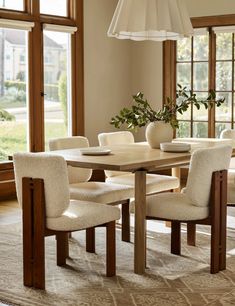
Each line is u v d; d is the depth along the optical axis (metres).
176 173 5.46
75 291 3.65
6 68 6.83
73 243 4.84
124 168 3.76
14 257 4.42
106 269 3.96
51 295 3.57
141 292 3.63
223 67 7.75
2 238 5.00
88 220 3.75
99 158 4.14
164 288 3.71
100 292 3.63
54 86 7.46
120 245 4.78
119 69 8.34
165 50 8.13
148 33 4.91
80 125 7.78
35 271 3.69
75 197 4.54
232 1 7.53
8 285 3.76
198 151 3.90
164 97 8.20
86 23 7.78
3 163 6.77
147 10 4.41
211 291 3.64
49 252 4.57
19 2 6.92
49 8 7.32
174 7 4.53
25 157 3.67
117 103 8.38
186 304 3.41
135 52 8.45
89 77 7.89
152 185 4.99
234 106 7.71
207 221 4.00
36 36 7.06
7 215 5.94
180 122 8.14
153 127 4.82
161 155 4.32
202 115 7.96
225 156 4.05
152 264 4.23
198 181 3.93
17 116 6.99
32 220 3.68
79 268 4.14
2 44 6.77
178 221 4.02
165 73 8.17
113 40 8.22
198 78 7.94
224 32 7.64
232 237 5.02
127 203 4.84
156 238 4.99
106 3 8.07
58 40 7.48
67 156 4.27
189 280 3.86
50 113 7.44
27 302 3.45
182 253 4.52
